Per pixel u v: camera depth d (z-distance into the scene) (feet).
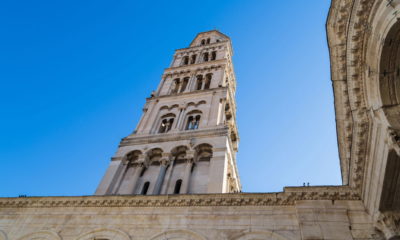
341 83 67.41
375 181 59.26
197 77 162.71
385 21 48.80
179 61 186.19
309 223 65.57
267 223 69.26
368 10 53.21
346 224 64.13
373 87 56.80
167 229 72.33
